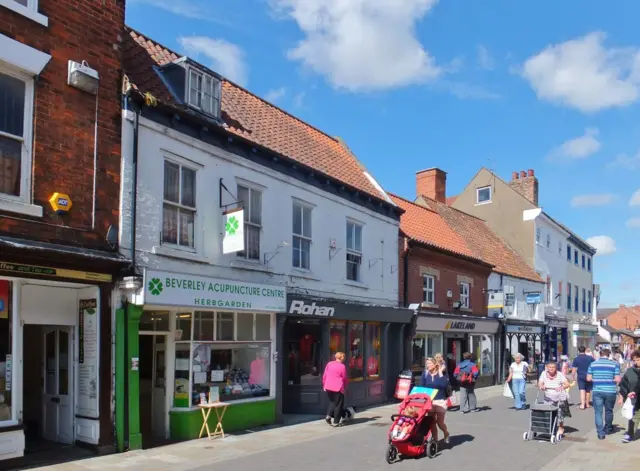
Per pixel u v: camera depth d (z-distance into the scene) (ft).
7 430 26.73
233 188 39.88
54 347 32.63
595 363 40.11
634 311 326.65
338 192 52.34
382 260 59.16
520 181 117.70
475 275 80.69
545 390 39.88
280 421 42.98
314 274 48.11
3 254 25.73
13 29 27.30
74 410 31.12
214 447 33.04
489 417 49.37
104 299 30.58
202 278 34.32
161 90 36.27
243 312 39.91
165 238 34.60
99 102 31.22
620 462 31.24
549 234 116.57
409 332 62.23
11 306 27.71
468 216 101.30
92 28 31.30
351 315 51.01
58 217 28.63
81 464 27.61
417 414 31.65
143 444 33.06
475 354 80.38
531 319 98.43
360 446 34.91
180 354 36.29
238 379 40.04
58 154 28.96
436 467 29.76
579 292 132.77
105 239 30.81
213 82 39.42
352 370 53.26
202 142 37.45
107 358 30.48
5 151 26.94
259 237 42.29
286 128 52.75
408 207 77.61
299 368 49.32
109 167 31.42
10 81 27.43
